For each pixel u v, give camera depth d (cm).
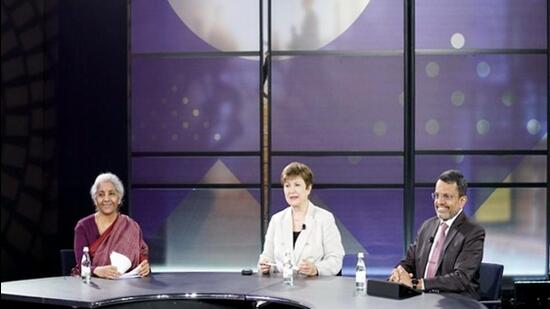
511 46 667
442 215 466
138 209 683
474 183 669
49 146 678
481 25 668
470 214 670
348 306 373
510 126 668
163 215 682
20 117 678
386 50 671
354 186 674
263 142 677
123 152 677
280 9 675
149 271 496
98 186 514
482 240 456
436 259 470
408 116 670
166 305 427
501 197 668
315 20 675
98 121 676
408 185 670
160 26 680
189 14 680
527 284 411
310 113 675
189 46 680
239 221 680
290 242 507
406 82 669
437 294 409
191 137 681
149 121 681
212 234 681
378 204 673
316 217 509
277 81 677
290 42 676
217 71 680
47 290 431
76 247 512
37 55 678
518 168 668
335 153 674
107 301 404
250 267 678
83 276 479
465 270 445
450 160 670
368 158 673
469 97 670
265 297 409
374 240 673
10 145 679
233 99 680
